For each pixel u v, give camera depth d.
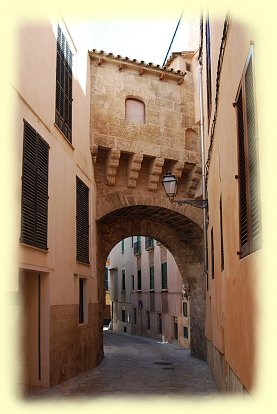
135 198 16.44
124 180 16.41
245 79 4.70
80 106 13.83
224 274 7.70
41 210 9.35
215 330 10.97
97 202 15.88
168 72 16.98
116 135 15.80
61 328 10.71
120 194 16.25
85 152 14.43
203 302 18.00
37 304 9.86
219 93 8.16
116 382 11.47
